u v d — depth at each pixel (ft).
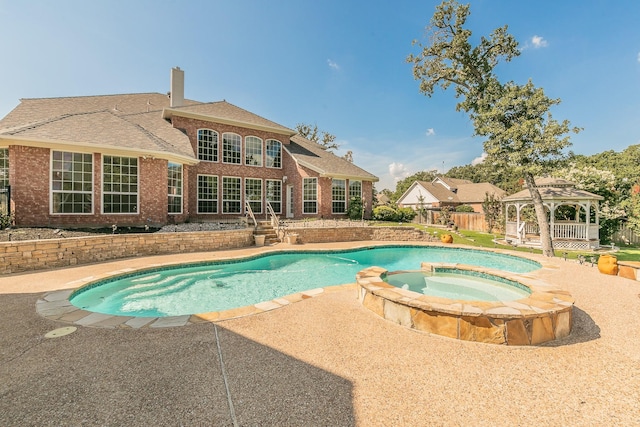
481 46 57.77
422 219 96.12
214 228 50.11
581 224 60.08
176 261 34.73
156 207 48.19
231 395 9.52
